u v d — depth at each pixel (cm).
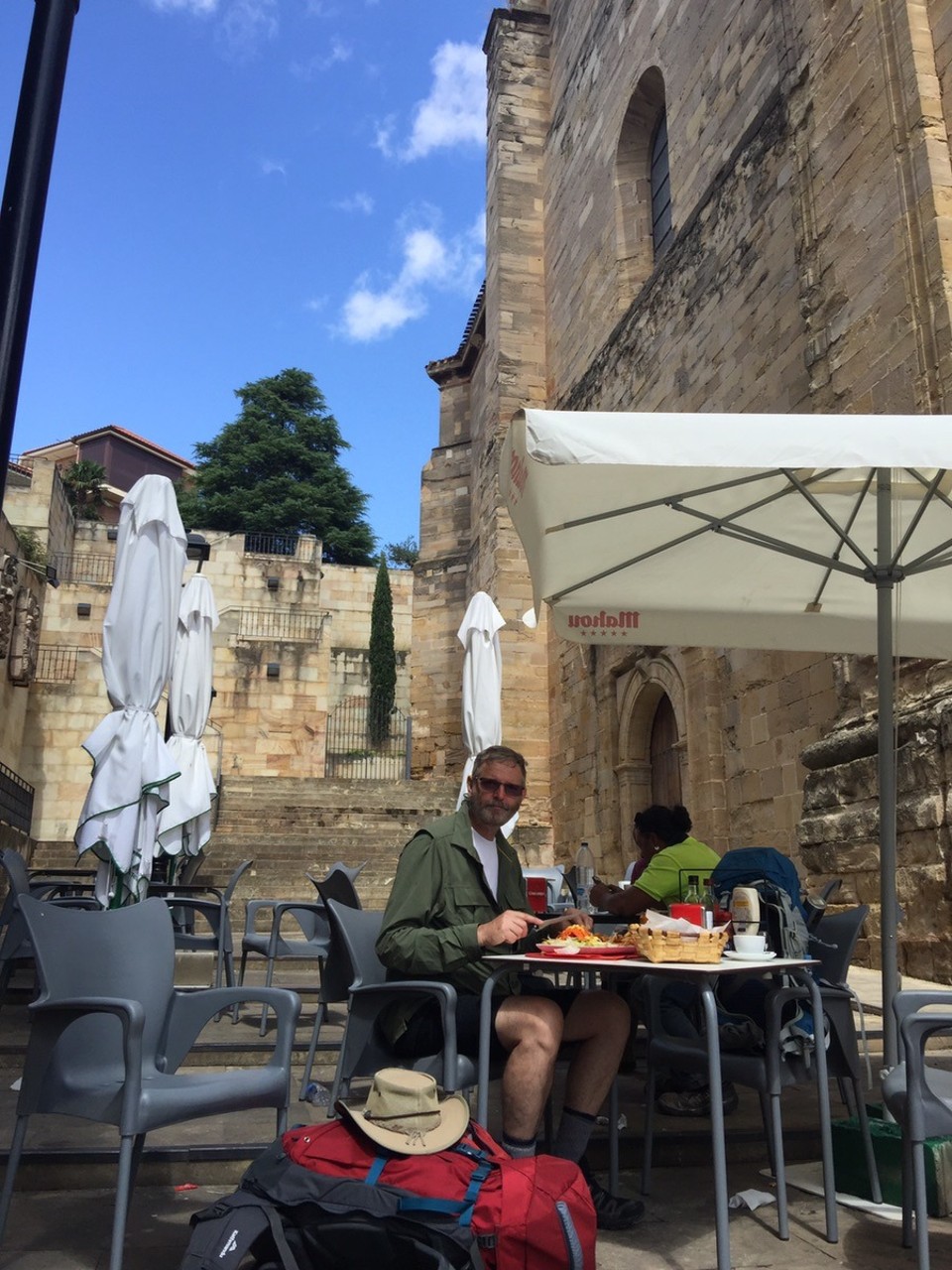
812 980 345
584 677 2005
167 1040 332
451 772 2658
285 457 4975
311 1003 746
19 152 372
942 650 577
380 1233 243
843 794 1001
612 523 498
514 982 370
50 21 388
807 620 582
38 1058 293
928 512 507
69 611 2644
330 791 2000
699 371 1569
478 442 2755
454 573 2808
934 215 950
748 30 1509
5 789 1867
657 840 540
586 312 2180
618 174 2041
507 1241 248
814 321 1143
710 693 1432
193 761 1034
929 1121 274
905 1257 312
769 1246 321
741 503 491
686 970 300
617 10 2119
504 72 2642
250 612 2981
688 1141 413
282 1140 274
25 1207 347
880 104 1041
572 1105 333
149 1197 361
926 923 845
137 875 593
